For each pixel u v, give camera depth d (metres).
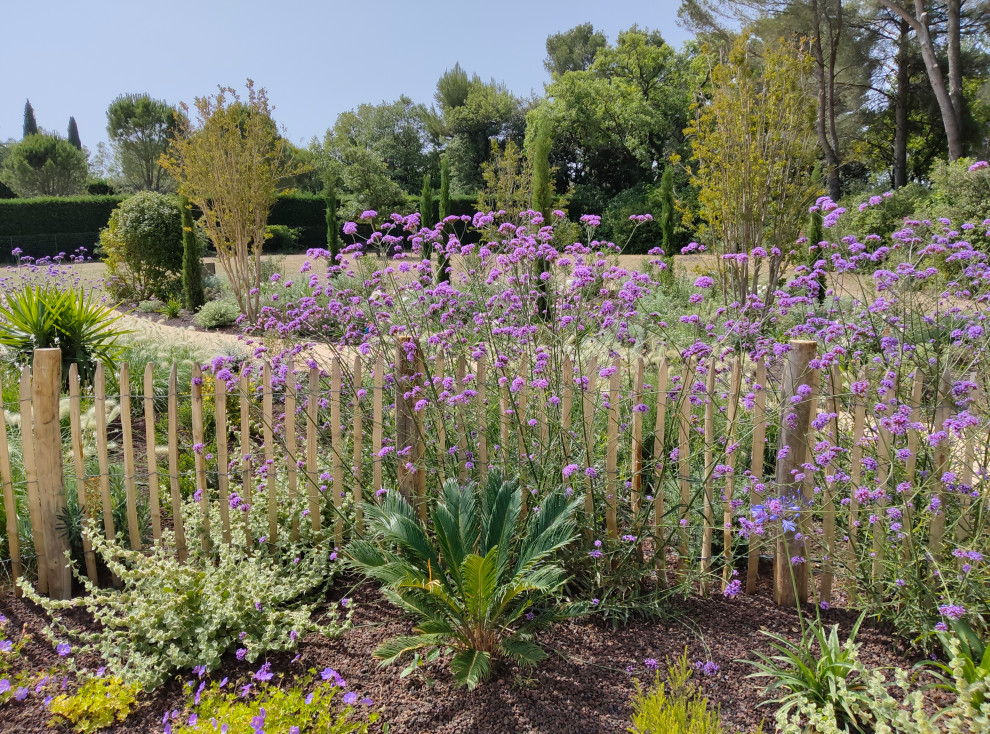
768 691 2.57
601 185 40.94
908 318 3.80
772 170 9.47
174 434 3.52
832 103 22.78
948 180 13.50
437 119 49.47
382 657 2.61
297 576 3.40
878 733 2.04
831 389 3.23
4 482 3.35
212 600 2.91
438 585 2.58
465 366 3.58
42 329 6.14
